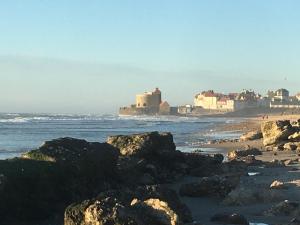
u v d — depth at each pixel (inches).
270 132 1978.3
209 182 855.7
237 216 624.7
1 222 661.3
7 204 663.1
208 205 769.6
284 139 1937.7
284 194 805.9
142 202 563.8
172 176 1068.5
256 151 1659.7
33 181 700.7
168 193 639.1
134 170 974.4
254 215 679.1
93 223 519.8
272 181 983.0
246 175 1083.3
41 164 735.1
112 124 6540.4
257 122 5300.2
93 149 841.5
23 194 685.3
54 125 5802.2
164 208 549.0
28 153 781.9
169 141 1192.8
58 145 800.9
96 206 528.4
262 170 1190.9
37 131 4175.7
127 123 7116.1
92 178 808.3
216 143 2409.0
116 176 896.3
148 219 536.1
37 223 689.0
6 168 692.1
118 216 518.6
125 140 1135.6
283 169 1211.9
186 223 596.1
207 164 1194.0
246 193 780.6
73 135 3486.7
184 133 3897.6
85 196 773.3
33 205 692.1
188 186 860.6
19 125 5620.1
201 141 2677.2
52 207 715.4
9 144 2532.0
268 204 756.6
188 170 1147.3
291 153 1667.1
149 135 1137.4
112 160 879.7
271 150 1803.6
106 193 606.9
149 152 1109.7
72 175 761.6
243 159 1371.8
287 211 680.4
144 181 964.6
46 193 712.4
